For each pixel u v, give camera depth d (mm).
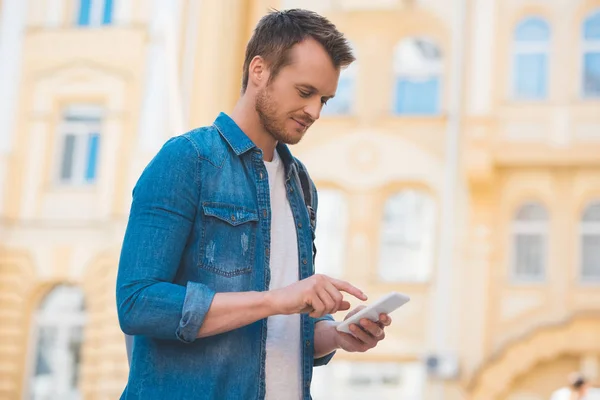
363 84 15422
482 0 14992
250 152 2232
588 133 14477
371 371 14469
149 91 14664
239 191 2174
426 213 15039
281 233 2277
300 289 1998
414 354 14406
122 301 2010
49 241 14477
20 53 15086
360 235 15039
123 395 2102
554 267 14438
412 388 14359
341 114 15484
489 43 14836
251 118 2256
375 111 15328
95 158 14773
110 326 14094
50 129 14859
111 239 14359
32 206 14641
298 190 2371
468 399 14133
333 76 2211
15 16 15227
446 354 14320
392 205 15180
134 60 14773
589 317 14008
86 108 14984
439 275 14648
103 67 14859
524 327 14320
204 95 9484
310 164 15328
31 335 14312
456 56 15156
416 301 14617
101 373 13977
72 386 14117
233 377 2074
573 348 14031
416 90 15352
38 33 15133
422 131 15133
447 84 15211
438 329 14461
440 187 14930
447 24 15258
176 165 2104
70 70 14953
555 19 14805
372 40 15477
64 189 14672
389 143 15195
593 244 14469
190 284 2006
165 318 1974
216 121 2256
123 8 15023
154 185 2084
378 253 15062
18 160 14773
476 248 14586
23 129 14883
